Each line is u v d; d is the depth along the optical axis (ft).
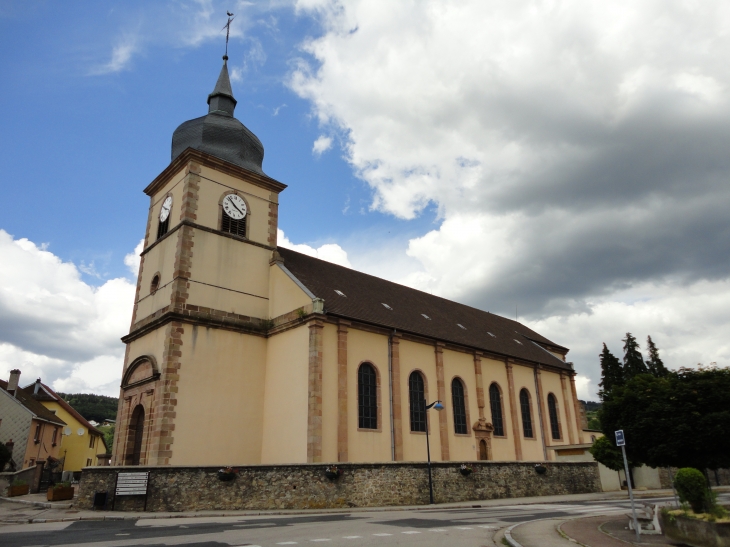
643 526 45.96
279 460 89.10
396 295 132.46
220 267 97.86
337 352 92.43
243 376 94.53
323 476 70.85
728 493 95.14
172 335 87.86
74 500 75.97
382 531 46.14
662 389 48.08
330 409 88.02
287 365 93.35
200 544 38.42
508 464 90.89
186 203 96.84
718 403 44.60
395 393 98.94
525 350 147.02
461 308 159.12
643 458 49.52
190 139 106.42
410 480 77.25
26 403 156.15
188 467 69.72
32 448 146.00
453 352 116.06
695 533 38.47
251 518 59.47
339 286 113.91
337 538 41.57
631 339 210.18
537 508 70.85
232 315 96.53
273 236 108.27
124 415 94.58
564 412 144.15
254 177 107.55
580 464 104.32
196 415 86.89
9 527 54.39
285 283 100.42
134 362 95.30
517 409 127.13
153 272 101.55
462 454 108.58
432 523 52.90
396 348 102.37
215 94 114.62
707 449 44.86
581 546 39.34
